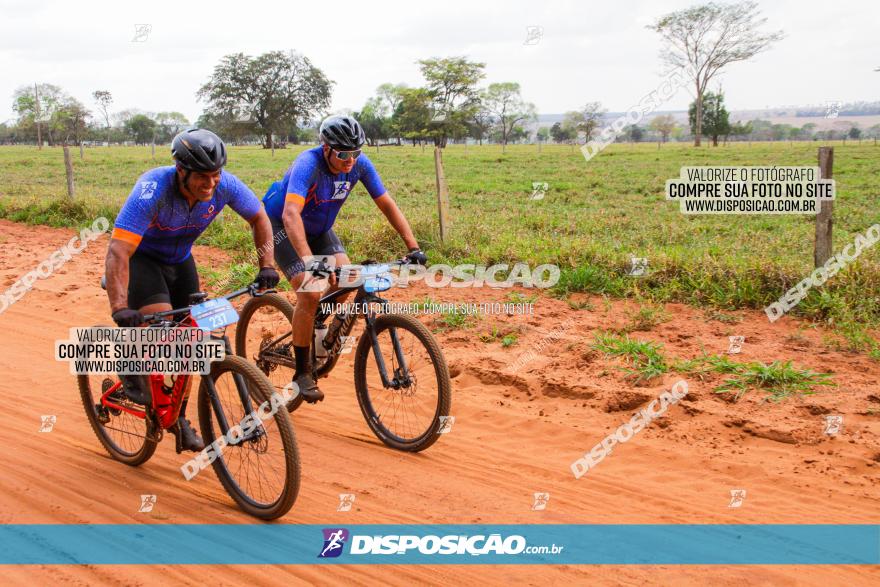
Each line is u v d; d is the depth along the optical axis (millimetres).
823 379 5055
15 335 6906
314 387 4410
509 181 26641
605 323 6723
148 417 3838
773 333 6281
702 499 3678
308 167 4262
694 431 4453
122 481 3918
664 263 8016
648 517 3500
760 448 4223
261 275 3717
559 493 3781
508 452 4340
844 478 3814
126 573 2961
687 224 13320
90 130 98125
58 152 63688
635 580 2938
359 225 11172
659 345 5953
